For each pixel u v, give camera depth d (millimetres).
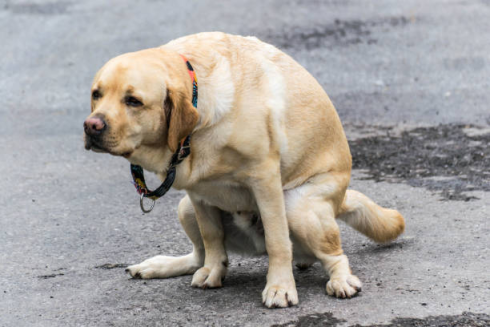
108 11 27359
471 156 12453
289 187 7707
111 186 12031
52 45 23234
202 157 7004
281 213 7258
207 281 7711
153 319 6918
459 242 8609
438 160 12383
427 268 7859
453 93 16875
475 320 6480
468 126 14422
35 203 11195
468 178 11305
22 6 28938
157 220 10227
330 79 18531
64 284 7961
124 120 6504
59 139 15164
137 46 22312
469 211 9742
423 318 6566
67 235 9703
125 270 8227
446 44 21031
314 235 7566
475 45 20734
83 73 20375
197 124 6859
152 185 12031
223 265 7930
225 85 6984
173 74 6715
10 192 11805
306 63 19906
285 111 7488
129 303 7352
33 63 21578
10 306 7355
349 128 14766
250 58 7422
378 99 16766
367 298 7145
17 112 17422
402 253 8445
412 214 9867
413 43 21328
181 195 11383
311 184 7758
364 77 18578
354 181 11617
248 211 7723
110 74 6559
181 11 26656
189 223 8062
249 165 7098
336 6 26453
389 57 20156
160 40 22734
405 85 17750
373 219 8453
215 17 25359
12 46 23438
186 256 8312
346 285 7234
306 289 7598
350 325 6523
